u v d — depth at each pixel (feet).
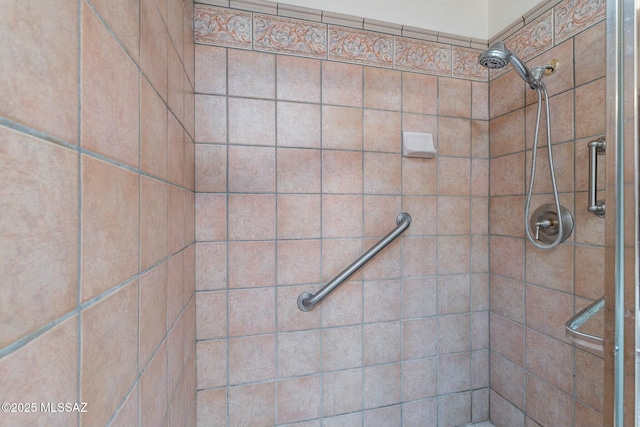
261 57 3.17
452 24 3.77
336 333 3.41
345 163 3.42
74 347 0.85
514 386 3.54
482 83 3.85
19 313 0.65
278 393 3.24
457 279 3.82
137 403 1.33
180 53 2.29
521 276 3.45
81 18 0.90
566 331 2.39
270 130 3.19
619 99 1.50
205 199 3.03
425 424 3.71
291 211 3.26
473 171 3.84
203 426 3.04
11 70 0.63
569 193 2.93
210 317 3.05
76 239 0.87
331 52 3.37
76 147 0.87
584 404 2.80
